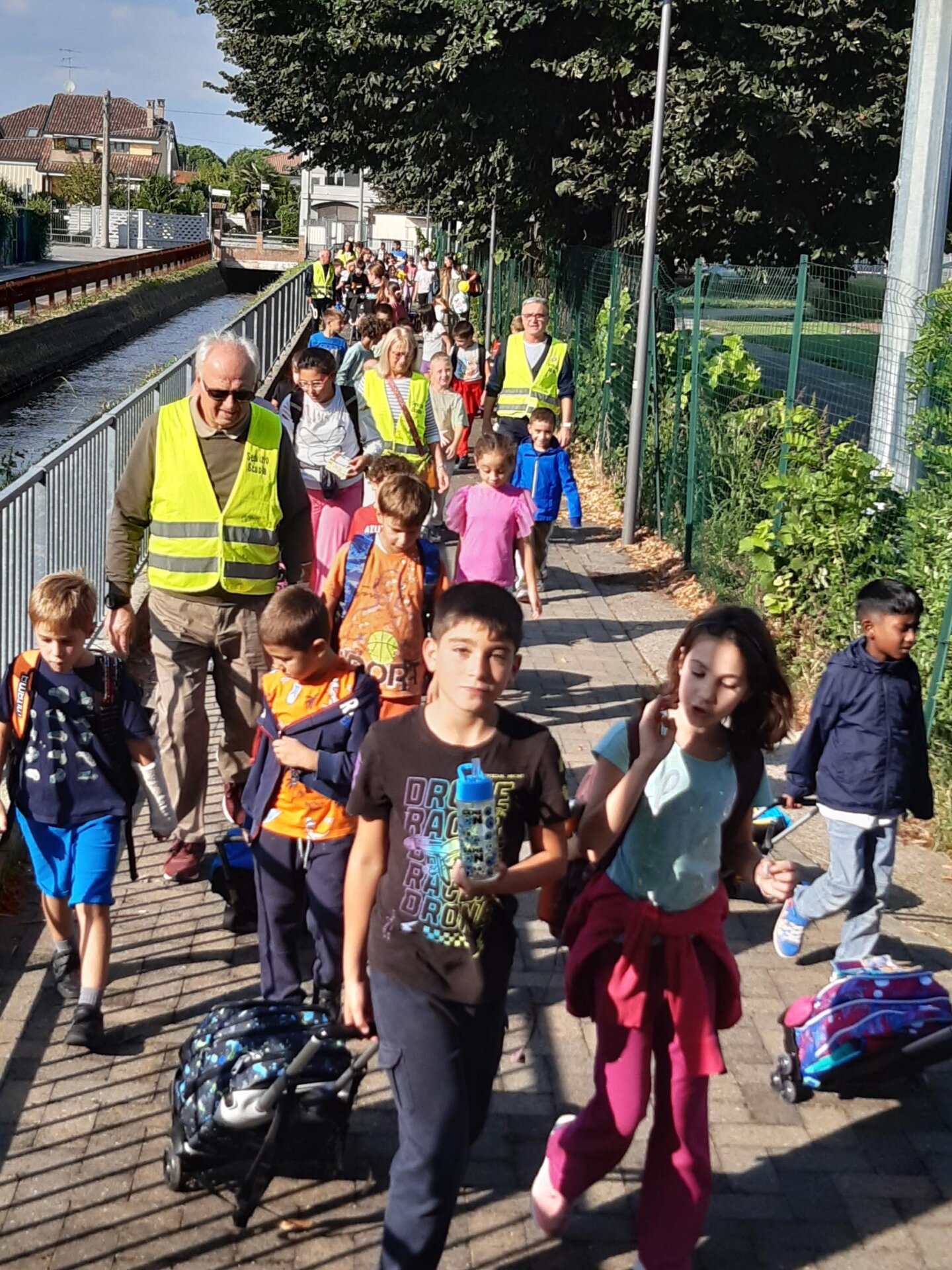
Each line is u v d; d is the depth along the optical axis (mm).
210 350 5621
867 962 4957
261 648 5918
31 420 34562
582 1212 4090
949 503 7910
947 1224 4133
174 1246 3879
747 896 6199
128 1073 4660
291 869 4746
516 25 17906
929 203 10180
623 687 9227
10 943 5441
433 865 3379
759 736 3561
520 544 8039
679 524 12914
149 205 101375
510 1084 4703
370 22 19250
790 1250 3990
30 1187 4098
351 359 12844
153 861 6297
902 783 5141
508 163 20734
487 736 3406
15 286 42000
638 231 18812
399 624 5738
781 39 17172
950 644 7312
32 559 7223
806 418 9742
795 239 19250
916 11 10102
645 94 17578
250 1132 3920
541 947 5656
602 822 3463
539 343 12438
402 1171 3363
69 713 4789
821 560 9297
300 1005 4203
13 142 133500
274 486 5844
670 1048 3576
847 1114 4672
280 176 116062
